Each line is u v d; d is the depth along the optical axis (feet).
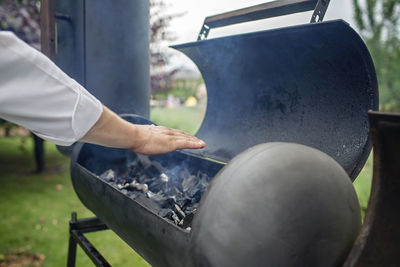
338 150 3.21
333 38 2.73
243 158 2.04
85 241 4.21
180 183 4.21
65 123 1.89
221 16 4.24
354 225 2.10
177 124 13.17
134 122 5.10
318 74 3.37
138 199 3.14
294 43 3.19
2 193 11.03
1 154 16.75
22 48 1.63
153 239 2.37
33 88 1.71
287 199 1.84
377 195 1.83
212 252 1.81
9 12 10.93
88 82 5.89
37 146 13.70
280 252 1.80
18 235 8.01
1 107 1.70
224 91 4.75
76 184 4.28
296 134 3.72
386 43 18.22
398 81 17.15
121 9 5.96
